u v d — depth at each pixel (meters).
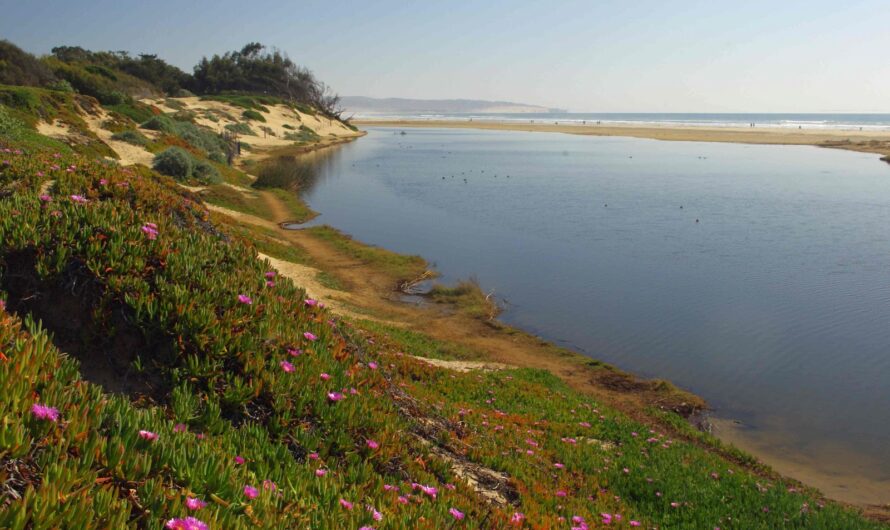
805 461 12.24
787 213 38.47
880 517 9.94
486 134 137.38
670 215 38.09
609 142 108.31
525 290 23.25
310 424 5.16
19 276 5.77
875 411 14.21
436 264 26.62
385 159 73.94
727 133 130.62
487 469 6.82
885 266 26.22
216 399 4.97
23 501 2.54
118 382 5.13
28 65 53.88
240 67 131.75
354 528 3.54
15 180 8.30
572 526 5.88
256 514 3.41
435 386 11.76
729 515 7.87
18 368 3.39
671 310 21.11
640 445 10.67
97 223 6.29
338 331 7.41
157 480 3.28
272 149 76.75
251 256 7.43
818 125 188.25
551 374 15.33
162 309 5.43
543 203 42.72
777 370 16.41
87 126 38.28
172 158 34.62
